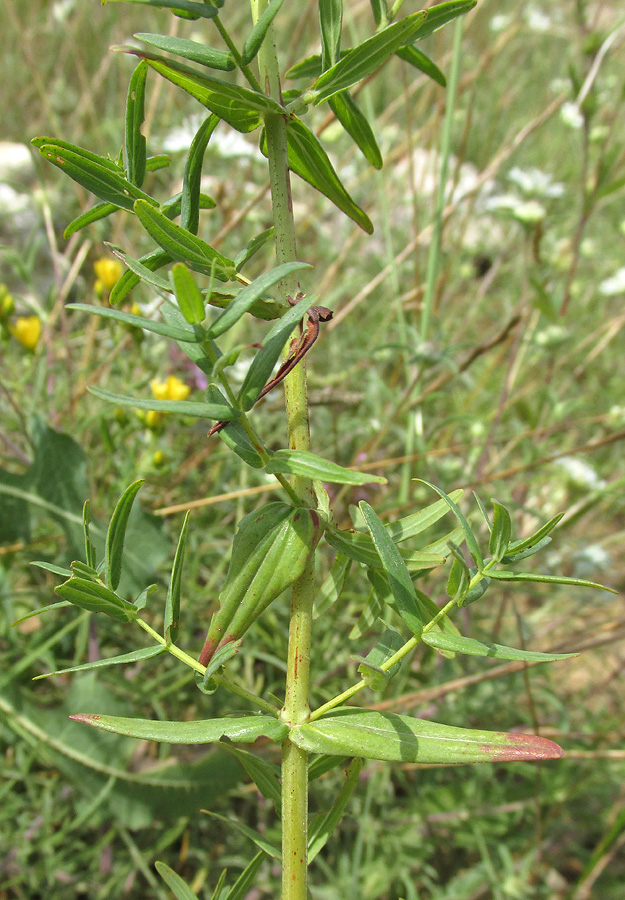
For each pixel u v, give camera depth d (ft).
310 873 0.63
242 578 0.26
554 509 0.93
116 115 1.41
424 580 0.76
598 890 0.68
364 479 0.22
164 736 0.26
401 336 0.83
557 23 1.76
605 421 0.99
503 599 0.78
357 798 0.64
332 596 0.31
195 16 0.24
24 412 0.77
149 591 0.27
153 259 0.30
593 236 1.54
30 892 0.56
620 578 1.01
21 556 0.70
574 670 0.87
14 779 0.57
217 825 0.63
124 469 0.70
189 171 0.29
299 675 0.27
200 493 0.80
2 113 1.47
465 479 0.85
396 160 1.20
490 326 1.35
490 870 0.61
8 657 0.62
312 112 1.17
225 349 0.79
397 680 0.69
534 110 1.62
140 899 0.60
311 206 1.19
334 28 0.29
